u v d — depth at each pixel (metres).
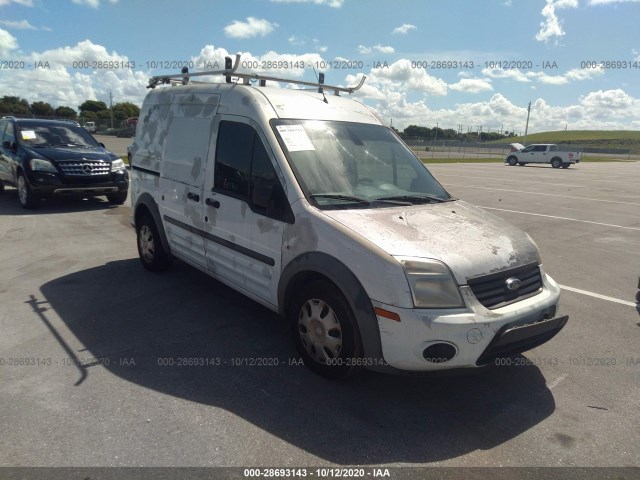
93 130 43.59
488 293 3.24
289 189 3.73
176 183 5.14
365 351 3.24
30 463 2.66
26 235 7.88
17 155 10.15
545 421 3.26
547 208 13.20
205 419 3.12
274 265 3.86
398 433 3.07
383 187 4.14
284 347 4.16
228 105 4.47
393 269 3.08
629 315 5.20
